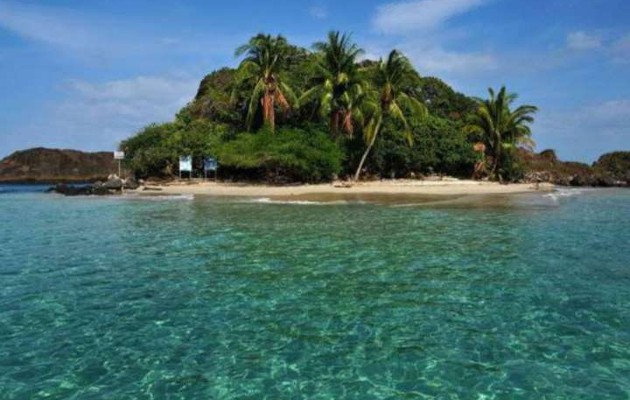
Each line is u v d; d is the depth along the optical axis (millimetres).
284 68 49875
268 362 7082
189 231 18328
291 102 45844
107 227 19734
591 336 7922
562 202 30812
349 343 7730
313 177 43969
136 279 11500
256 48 45031
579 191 47344
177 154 46250
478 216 22219
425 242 15766
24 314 9125
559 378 6527
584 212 24656
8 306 9578
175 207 27141
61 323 8656
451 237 16688
